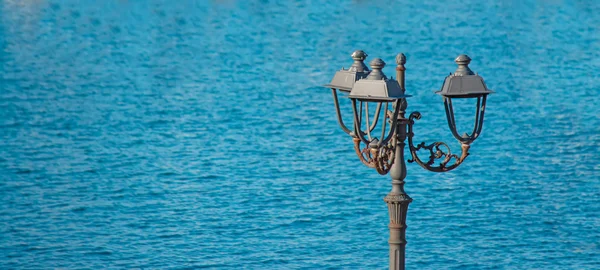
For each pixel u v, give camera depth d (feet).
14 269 74.54
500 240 80.79
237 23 283.59
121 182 101.81
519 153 111.96
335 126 130.31
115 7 331.77
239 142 121.49
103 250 79.15
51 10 326.44
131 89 168.66
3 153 115.44
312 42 239.71
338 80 42.37
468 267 74.43
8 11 323.98
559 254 77.25
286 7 318.65
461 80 40.37
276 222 86.84
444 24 272.51
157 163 110.52
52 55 224.74
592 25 265.75
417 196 94.48
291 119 135.95
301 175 103.81
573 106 142.41
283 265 75.51
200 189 98.78
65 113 143.23
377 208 90.84
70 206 92.17
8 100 156.46
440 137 122.62
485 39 240.12
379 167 40.63
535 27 263.70
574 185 97.71
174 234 83.41
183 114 141.49
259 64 200.95
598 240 80.53
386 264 75.61
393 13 297.53
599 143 116.67
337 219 87.66
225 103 150.41
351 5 318.65
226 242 81.30
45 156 114.21
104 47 239.09
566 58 201.57
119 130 130.11
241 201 93.91
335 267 75.00
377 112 41.60
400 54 40.73
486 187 97.09
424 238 81.51
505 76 178.70
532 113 136.87
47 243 80.84
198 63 204.44
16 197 95.45
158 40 250.98
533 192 95.25
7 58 218.79
